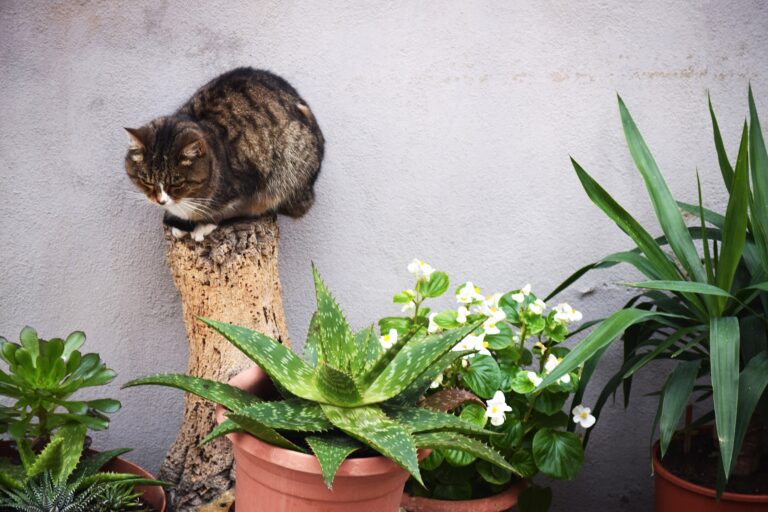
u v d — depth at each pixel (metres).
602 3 2.48
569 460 2.12
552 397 2.18
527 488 2.29
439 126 2.54
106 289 2.55
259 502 1.65
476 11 2.48
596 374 2.66
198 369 2.27
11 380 1.89
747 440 2.22
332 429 1.65
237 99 2.39
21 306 2.54
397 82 2.51
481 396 2.13
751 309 2.03
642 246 2.10
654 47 2.50
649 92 2.53
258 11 2.46
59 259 2.53
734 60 2.51
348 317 2.64
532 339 2.62
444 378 2.23
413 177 2.56
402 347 1.65
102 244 2.53
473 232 2.60
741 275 2.18
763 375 1.89
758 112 2.53
